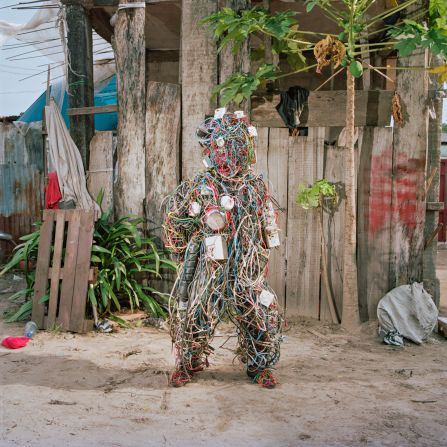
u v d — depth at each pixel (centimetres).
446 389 323
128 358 383
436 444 246
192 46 509
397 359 393
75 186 523
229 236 309
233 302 312
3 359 376
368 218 488
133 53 523
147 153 524
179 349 323
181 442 246
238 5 498
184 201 312
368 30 615
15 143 800
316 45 411
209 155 312
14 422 265
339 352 409
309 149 495
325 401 299
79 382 328
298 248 502
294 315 507
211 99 492
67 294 463
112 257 493
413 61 471
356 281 472
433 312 453
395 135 480
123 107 527
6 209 805
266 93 497
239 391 315
